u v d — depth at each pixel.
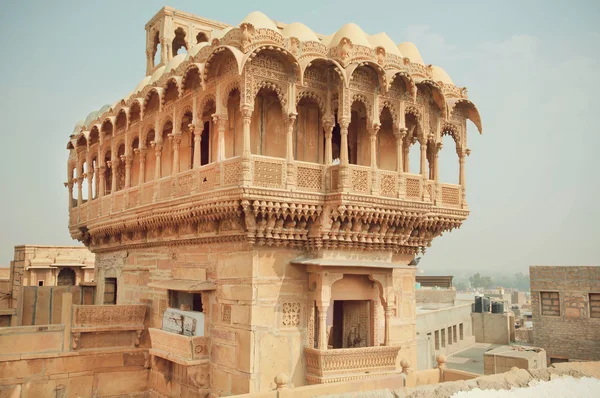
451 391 11.62
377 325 18.55
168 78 19.30
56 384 20.06
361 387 13.39
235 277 17.27
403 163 20.55
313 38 18.00
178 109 19.41
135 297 23.56
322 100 17.56
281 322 16.98
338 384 12.91
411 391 11.27
